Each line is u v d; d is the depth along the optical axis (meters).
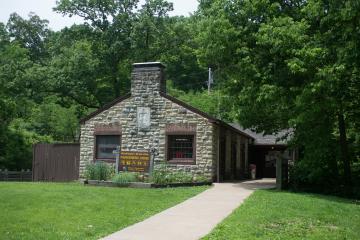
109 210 11.88
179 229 9.87
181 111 22.41
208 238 8.93
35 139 33.84
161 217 11.35
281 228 10.30
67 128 40.62
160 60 40.34
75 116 41.16
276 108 20.16
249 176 31.05
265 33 18.06
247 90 19.42
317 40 17.66
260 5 19.38
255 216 11.34
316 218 11.84
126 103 23.53
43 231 9.13
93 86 37.38
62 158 25.61
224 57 20.20
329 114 19.19
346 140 19.97
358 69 17.03
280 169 19.52
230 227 9.98
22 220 10.13
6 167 30.38
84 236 8.89
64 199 13.25
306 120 17.78
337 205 14.49
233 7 20.05
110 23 38.41
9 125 33.66
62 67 36.66
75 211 11.48
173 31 38.91
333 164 20.03
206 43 20.58
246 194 16.48
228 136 25.50
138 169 19.31
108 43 38.12
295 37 17.36
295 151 25.77
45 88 35.25
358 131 21.25
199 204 13.59
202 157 21.80
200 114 22.06
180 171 21.92
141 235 9.21
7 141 30.95
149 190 16.41
